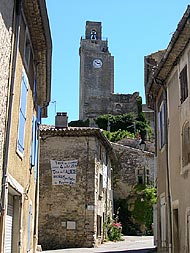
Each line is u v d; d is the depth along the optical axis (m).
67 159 26.52
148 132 66.19
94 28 88.62
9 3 8.67
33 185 14.89
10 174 9.50
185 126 12.39
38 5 10.28
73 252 21.55
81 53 85.44
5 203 8.66
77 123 72.06
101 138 27.91
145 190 39.44
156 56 18.33
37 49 12.76
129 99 76.56
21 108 10.52
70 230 25.62
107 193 31.38
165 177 15.07
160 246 15.95
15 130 9.89
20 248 11.11
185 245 12.08
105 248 24.23
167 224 14.41
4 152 8.69
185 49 12.35
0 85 8.18
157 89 16.42
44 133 26.64
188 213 11.78
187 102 12.12
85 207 25.86
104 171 29.91
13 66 9.24
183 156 12.44
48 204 25.98
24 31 10.76
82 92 82.94
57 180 26.27
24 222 11.95
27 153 12.25
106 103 81.81
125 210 39.47
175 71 13.58
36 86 14.81
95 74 83.81
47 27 11.63
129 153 41.22
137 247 24.23
